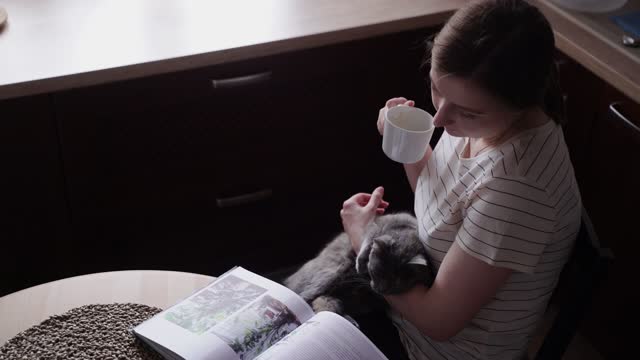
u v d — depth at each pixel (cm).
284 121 199
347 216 151
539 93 118
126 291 134
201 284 137
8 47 172
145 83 177
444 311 129
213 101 187
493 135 126
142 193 195
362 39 193
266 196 209
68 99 172
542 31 115
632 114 173
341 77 197
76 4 190
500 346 140
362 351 121
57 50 172
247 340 122
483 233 124
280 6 193
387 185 225
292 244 225
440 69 119
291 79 192
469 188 129
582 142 193
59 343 123
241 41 179
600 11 191
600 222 195
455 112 122
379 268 132
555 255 131
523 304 135
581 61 175
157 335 121
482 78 114
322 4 195
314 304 144
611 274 195
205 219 208
